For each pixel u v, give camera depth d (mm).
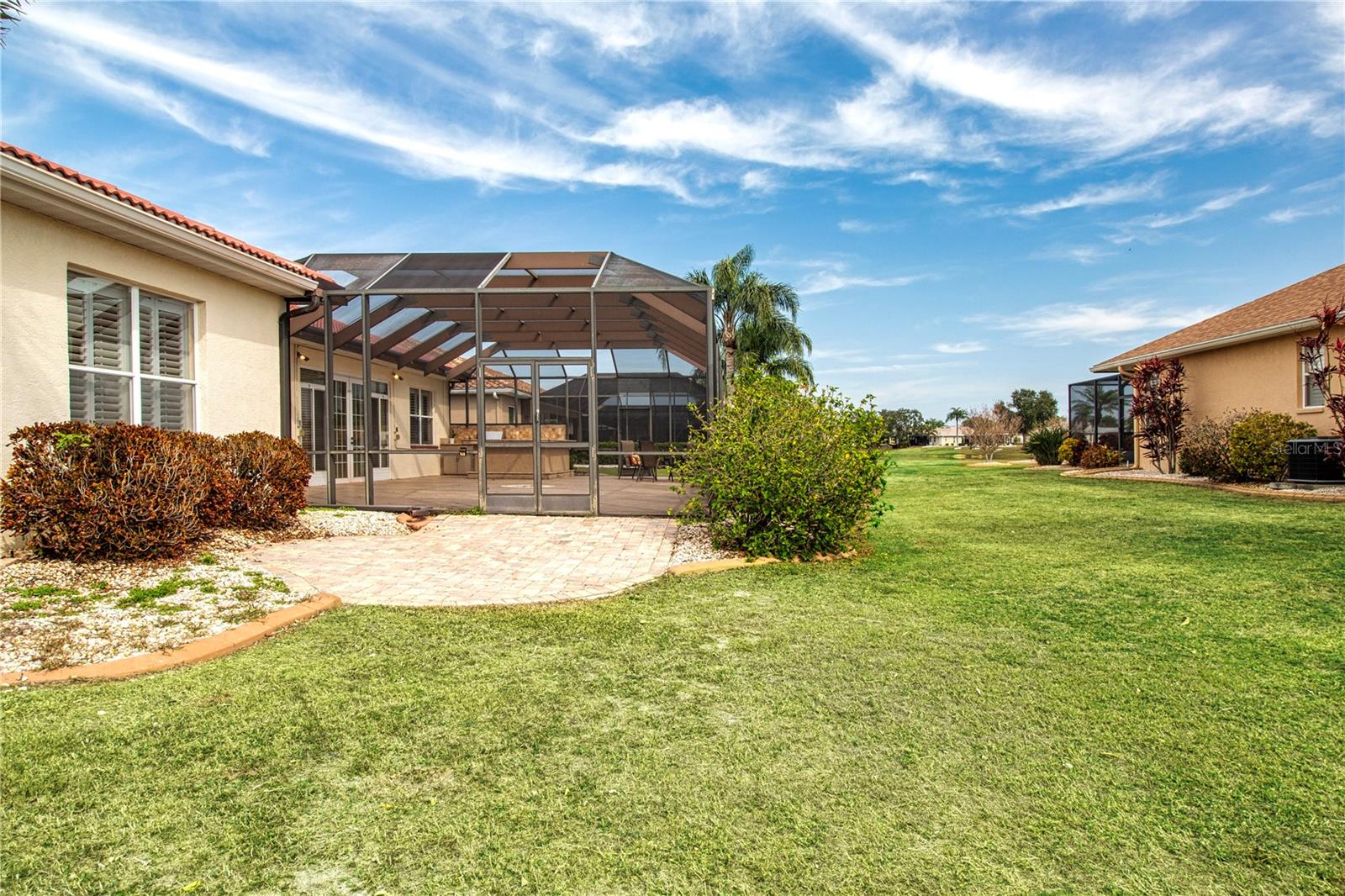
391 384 15852
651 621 4574
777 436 6945
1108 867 1980
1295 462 11766
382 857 2012
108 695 3205
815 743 2771
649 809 2287
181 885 1877
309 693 3275
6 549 5582
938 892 1870
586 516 9445
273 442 8000
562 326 13094
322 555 6758
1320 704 3111
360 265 10781
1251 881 1920
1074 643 4027
